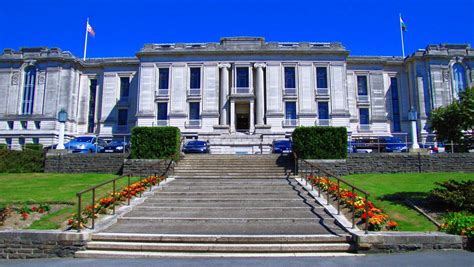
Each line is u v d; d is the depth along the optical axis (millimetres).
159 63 53188
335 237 10203
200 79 52562
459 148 24641
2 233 10289
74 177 20812
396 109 58312
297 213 12844
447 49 56219
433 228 11398
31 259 9883
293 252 9789
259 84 51938
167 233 10742
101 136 47312
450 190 13508
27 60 57219
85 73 59750
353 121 56969
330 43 53031
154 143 21609
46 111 55312
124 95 58062
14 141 54875
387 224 11508
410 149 23125
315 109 51500
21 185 18391
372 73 58562
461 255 9383
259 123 51094
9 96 56625
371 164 21984
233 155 23656
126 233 10672
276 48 52562
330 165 20734
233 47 52656
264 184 17141
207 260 9117
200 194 15414
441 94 54875
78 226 10461
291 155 22344
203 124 51344
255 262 8891
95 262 9172
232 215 12656
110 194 15469
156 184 17422
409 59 57375
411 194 15172
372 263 8711
